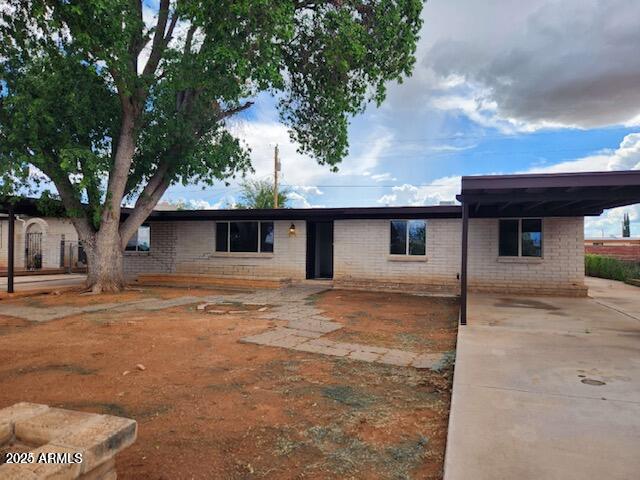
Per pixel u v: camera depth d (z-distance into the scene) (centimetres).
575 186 688
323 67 1284
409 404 425
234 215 1564
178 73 1094
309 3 1225
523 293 1272
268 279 1442
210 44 1003
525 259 1269
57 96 1134
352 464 309
